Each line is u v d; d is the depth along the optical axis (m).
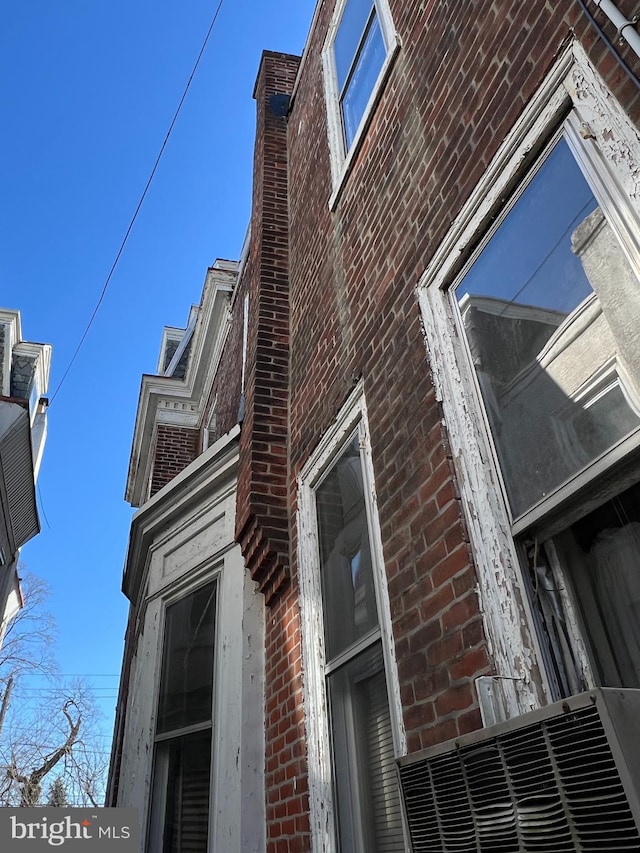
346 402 4.10
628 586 2.02
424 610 2.74
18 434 11.36
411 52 4.33
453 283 3.21
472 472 2.69
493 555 2.44
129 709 5.56
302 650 3.90
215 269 11.77
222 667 4.72
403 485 3.14
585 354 2.28
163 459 12.48
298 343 5.43
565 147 2.59
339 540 3.91
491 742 1.59
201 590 5.55
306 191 6.21
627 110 2.23
